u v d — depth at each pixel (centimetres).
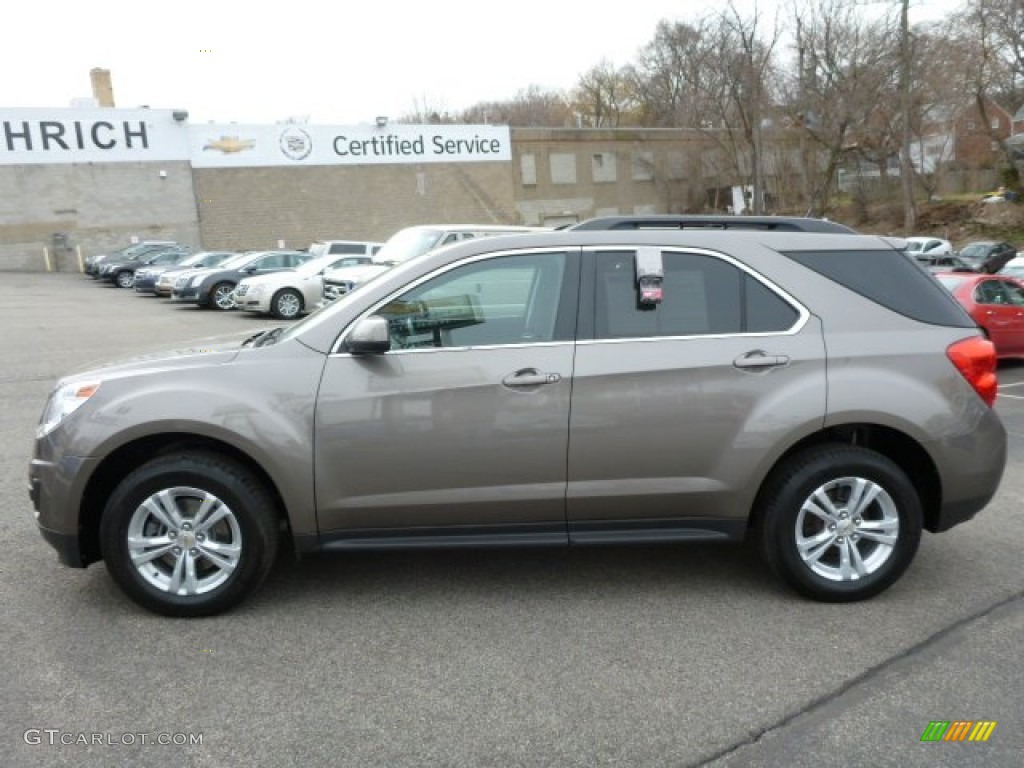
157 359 380
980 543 464
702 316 377
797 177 4234
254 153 3772
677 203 5041
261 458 353
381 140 4069
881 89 3572
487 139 4372
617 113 7750
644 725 288
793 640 349
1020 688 312
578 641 348
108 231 3528
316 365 361
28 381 979
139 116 3522
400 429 358
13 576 409
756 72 3528
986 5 3662
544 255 380
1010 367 1206
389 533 369
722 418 367
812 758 271
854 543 382
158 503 357
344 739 279
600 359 366
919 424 371
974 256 3031
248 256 2222
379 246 2253
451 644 345
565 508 370
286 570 424
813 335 375
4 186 3344
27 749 271
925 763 268
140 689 308
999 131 4428
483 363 363
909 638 351
